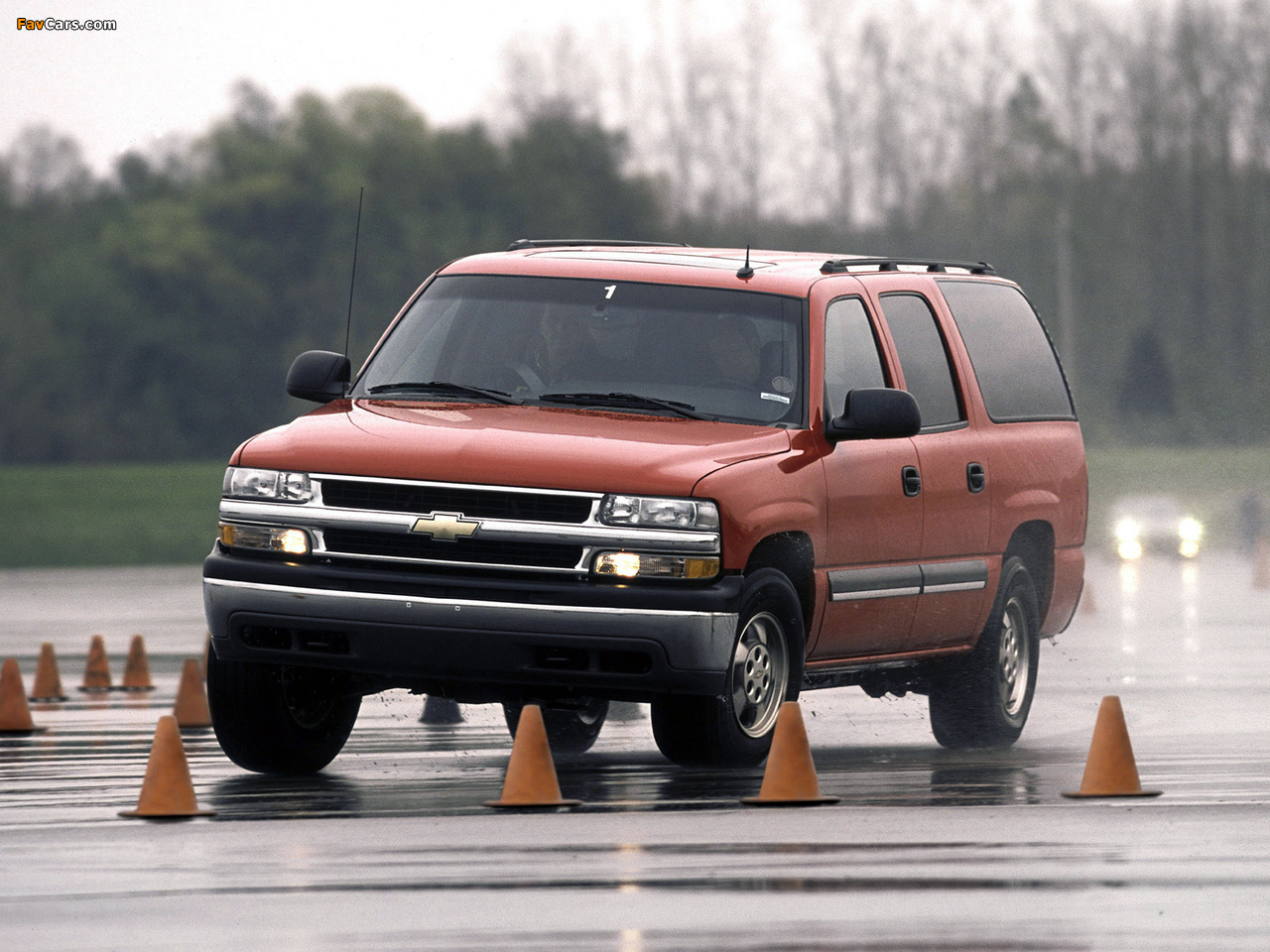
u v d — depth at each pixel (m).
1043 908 23.12
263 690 34.84
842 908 23.09
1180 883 24.77
